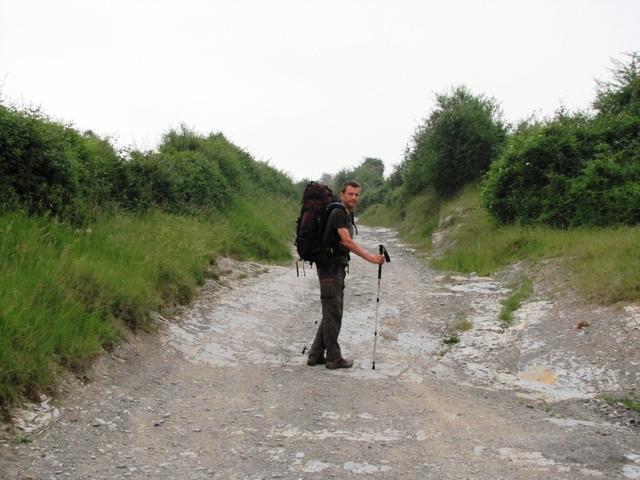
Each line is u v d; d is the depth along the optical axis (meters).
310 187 6.42
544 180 15.92
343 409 4.98
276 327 8.16
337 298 6.33
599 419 4.94
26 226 7.16
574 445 4.22
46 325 5.12
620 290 7.88
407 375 6.18
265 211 21.94
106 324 5.93
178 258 9.39
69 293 5.94
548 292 9.29
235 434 4.36
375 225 39.47
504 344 7.37
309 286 11.38
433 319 9.03
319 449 4.09
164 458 3.90
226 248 12.86
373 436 4.37
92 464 3.74
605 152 15.02
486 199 17.03
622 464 3.89
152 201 12.53
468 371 6.52
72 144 10.38
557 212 14.53
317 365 6.45
